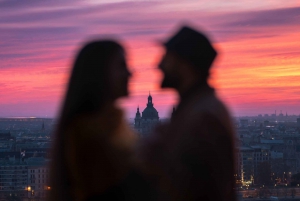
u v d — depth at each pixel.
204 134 3.27
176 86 3.48
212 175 3.24
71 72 3.20
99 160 3.13
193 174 3.23
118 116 3.20
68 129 3.14
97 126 3.15
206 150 3.25
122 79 3.23
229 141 3.31
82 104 3.14
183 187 3.22
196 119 3.30
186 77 3.46
